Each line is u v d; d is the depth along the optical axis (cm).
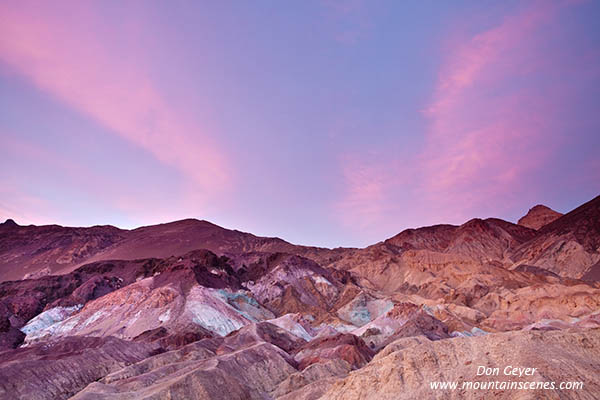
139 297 17275
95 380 8900
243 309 18550
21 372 8125
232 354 9094
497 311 17112
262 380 8569
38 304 19025
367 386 5222
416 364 5159
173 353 9938
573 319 14538
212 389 6806
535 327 13675
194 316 15525
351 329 16550
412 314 16150
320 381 7244
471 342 5244
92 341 11294
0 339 14938
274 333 13650
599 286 17575
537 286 18062
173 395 6431
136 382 7569
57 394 8088
